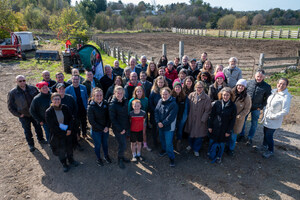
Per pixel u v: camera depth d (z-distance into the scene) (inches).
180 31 1882.4
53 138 159.0
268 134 179.3
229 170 170.2
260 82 188.2
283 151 194.1
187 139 220.8
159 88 189.3
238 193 146.6
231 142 183.8
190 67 253.4
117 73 263.6
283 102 167.2
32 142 197.2
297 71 428.5
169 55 692.1
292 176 161.8
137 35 1585.9
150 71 241.6
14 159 183.9
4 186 153.2
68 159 175.9
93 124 160.7
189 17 2778.1
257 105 191.2
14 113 181.3
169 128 166.2
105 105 164.4
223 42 1015.0
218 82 190.4
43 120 177.0
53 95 153.3
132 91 208.1
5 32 937.5
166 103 167.2
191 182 157.9
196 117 178.7
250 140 203.5
